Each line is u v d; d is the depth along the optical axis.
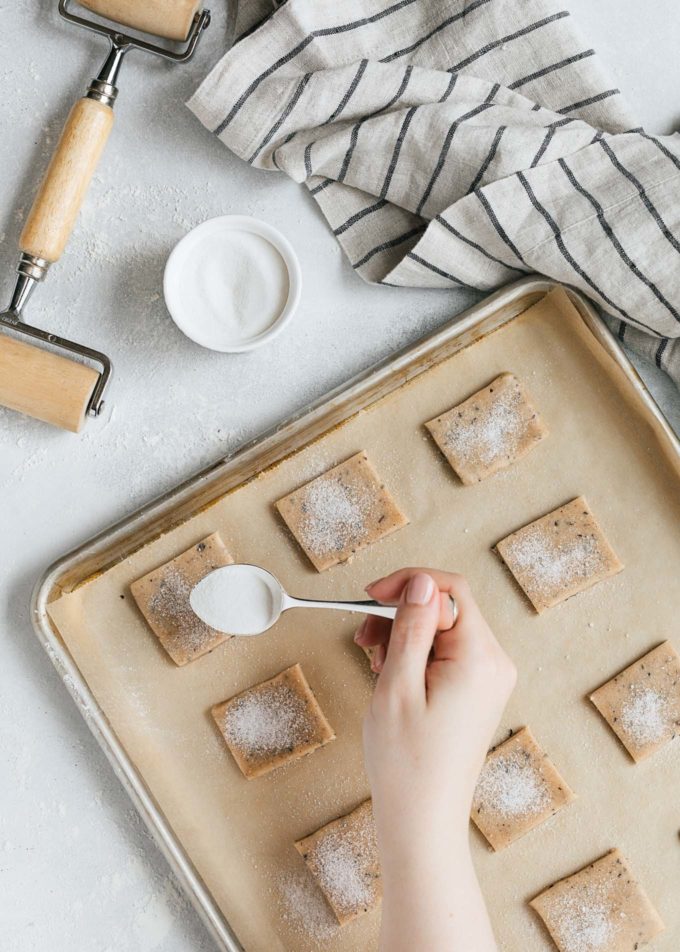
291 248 1.05
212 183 1.12
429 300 1.13
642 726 1.08
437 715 0.88
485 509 1.10
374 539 1.09
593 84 1.07
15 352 1.04
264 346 1.12
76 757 1.14
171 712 1.10
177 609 1.09
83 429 1.12
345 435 1.10
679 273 1.03
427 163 1.06
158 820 1.09
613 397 1.09
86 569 1.11
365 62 1.04
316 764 1.11
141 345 1.12
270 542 1.10
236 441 1.13
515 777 1.08
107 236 1.12
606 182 1.04
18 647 1.14
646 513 1.09
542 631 1.10
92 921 1.14
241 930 1.10
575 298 1.07
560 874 1.10
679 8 1.12
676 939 1.09
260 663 1.11
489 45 1.07
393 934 0.86
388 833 0.87
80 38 1.11
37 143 1.12
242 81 1.04
